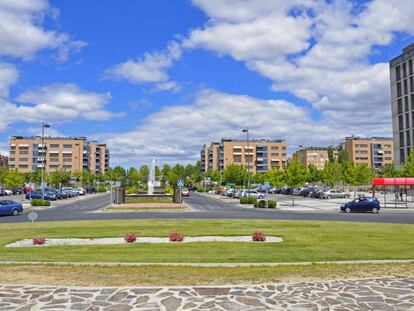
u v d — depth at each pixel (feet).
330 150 490.90
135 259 41.04
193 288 28.43
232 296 26.32
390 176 270.67
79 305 24.53
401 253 44.60
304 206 157.89
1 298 26.04
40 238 54.65
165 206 142.00
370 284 29.50
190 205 161.68
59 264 38.45
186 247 49.67
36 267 37.11
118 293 27.14
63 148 502.38
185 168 552.82
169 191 208.44
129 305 24.49
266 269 35.65
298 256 42.57
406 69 286.66
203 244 52.44
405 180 153.69
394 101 298.56
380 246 50.26
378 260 39.83
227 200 204.44
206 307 24.06
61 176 284.61
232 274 33.50
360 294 26.76
